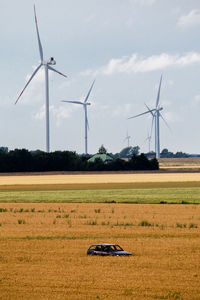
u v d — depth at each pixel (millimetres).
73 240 141500
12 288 92812
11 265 110000
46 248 129250
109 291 90875
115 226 169750
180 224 171625
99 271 104188
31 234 153375
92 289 92000
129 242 137250
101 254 119562
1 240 142000
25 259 115812
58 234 153125
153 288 92375
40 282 96562
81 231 159125
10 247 130750
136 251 124000
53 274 102188
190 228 164125
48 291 91062
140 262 111688
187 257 116625
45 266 109000
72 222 180625
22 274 102312
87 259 115500
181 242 136625
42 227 169000
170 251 123688
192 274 101438
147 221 178000
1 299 86438
